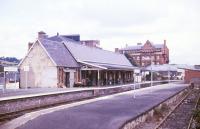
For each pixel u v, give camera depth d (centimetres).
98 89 3525
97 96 3306
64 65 4178
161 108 2383
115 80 5819
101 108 2031
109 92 3862
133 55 11206
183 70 7881
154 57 10831
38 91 3025
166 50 11212
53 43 4459
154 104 2233
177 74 9400
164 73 9338
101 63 5388
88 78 4844
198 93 4525
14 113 1880
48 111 1873
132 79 6950
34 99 2209
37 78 4147
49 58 4072
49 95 2431
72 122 1455
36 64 4156
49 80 4075
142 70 7031
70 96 2820
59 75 4081
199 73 7444
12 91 3061
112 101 2559
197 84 6706
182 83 6962
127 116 1619
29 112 1933
